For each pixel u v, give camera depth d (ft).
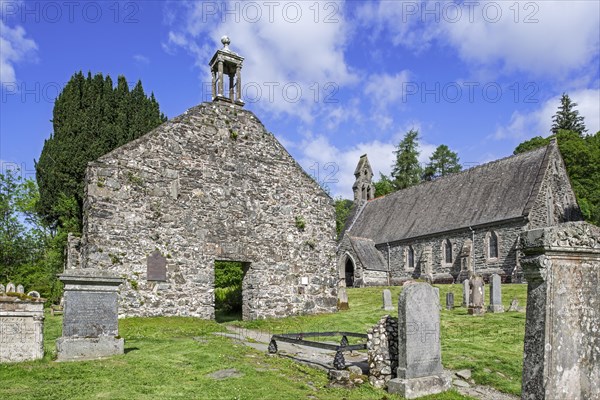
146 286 62.69
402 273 152.97
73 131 112.47
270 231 74.69
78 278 39.17
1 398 27.32
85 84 116.26
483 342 49.08
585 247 22.06
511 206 126.62
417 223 155.22
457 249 137.08
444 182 161.89
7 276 129.18
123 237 62.08
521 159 137.69
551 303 21.18
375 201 191.72
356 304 94.79
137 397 28.43
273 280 73.61
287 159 78.84
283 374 35.12
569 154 178.09
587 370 21.63
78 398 27.96
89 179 61.21
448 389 33.55
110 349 39.78
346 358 41.83
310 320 69.62
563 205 128.67
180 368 35.65
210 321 63.77
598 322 22.24
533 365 21.24
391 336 35.06
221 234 69.87
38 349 37.68
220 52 76.02
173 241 65.67
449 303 78.64
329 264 79.82
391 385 32.42
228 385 31.30
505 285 106.32
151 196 65.00
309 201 79.77
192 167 69.10
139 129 117.60
